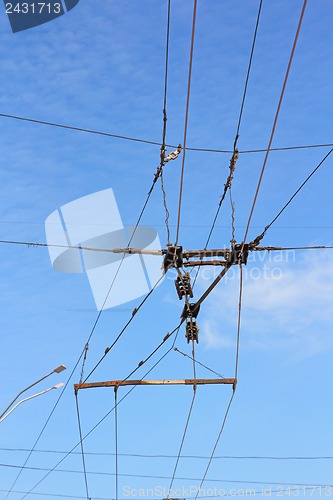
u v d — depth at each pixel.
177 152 21.11
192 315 22.98
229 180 21.22
